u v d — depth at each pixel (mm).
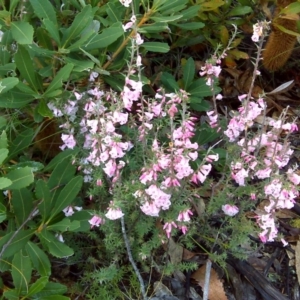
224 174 757
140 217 704
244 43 1152
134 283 741
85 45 739
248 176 732
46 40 748
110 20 828
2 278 754
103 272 696
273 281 816
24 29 673
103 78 820
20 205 665
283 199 658
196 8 871
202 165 662
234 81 1110
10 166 715
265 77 1135
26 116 838
